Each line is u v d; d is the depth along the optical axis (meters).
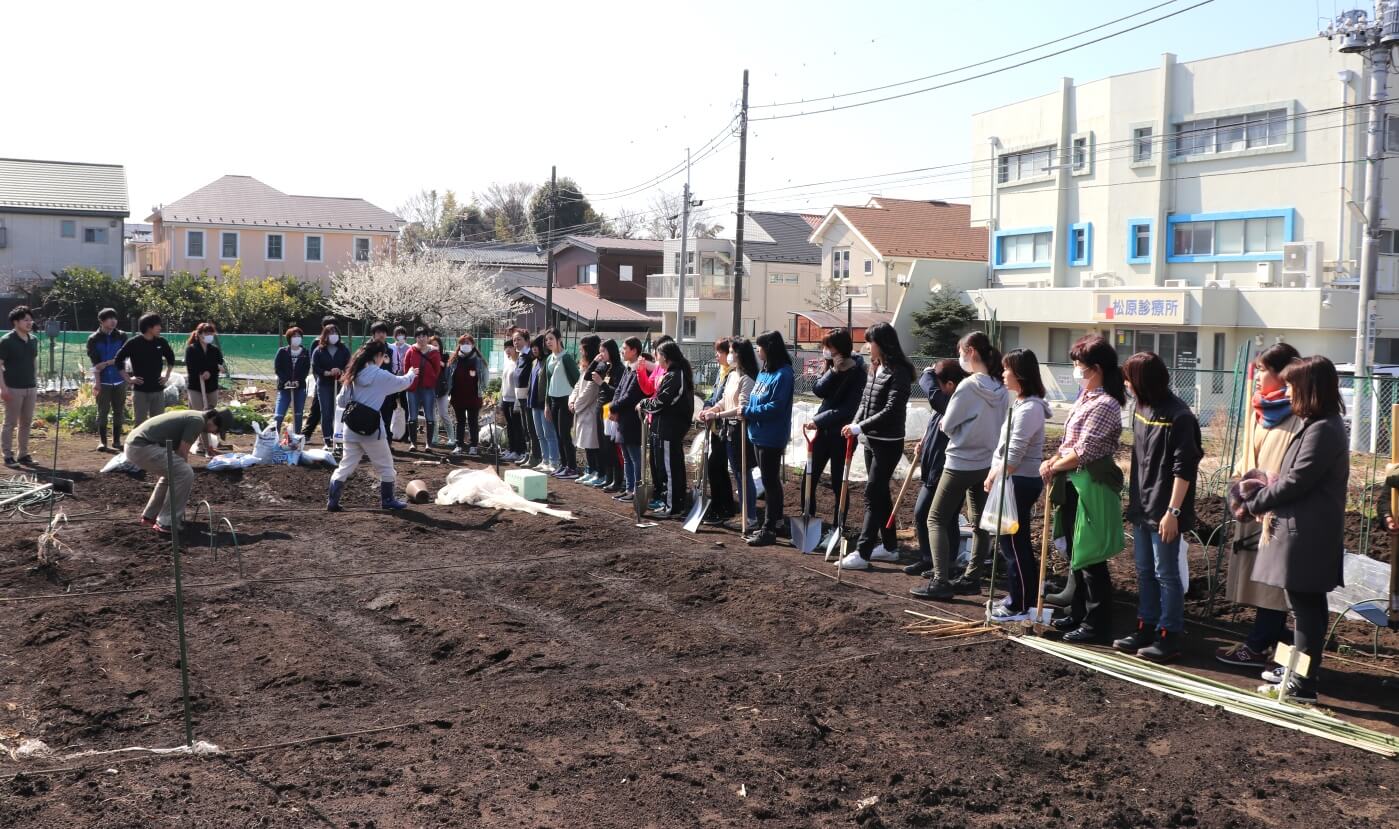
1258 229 30.89
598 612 7.58
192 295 45.78
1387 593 7.73
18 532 9.66
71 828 4.12
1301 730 5.41
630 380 12.17
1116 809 4.50
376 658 6.60
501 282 60.69
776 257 53.16
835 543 9.41
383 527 10.43
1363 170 28.47
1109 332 34.34
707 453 10.99
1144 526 6.59
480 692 5.98
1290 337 29.83
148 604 7.48
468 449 16.91
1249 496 5.88
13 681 6.03
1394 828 4.37
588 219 80.56
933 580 8.03
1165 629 6.50
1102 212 35.00
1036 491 7.29
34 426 18.12
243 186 56.78
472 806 4.45
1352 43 21.50
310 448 15.13
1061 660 6.54
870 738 5.28
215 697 5.79
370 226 56.66
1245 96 30.91
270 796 4.50
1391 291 29.19
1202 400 23.55
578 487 13.44
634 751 5.07
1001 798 4.61
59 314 43.69
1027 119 37.56
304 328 48.69
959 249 44.19
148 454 9.80
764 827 4.31
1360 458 15.88
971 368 7.98
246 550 9.35
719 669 6.37
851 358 9.51
